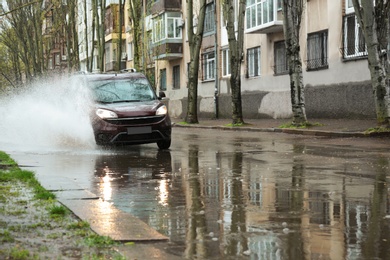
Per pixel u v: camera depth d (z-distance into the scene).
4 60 79.31
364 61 26.33
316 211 6.93
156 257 4.96
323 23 29.50
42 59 56.91
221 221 6.43
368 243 5.40
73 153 15.23
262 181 9.54
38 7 53.91
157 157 14.12
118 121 15.89
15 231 5.81
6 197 7.88
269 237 5.66
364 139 18.17
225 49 41.44
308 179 9.64
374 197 7.82
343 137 19.38
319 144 17.02
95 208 7.06
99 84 17.48
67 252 5.02
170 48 48.38
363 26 18.98
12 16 54.38
